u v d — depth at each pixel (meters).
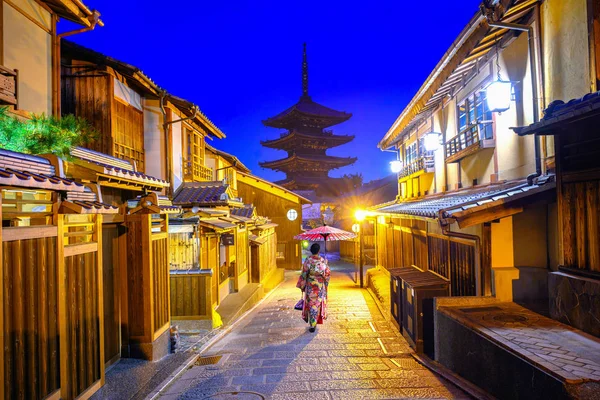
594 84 6.23
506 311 6.45
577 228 5.75
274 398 5.20
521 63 8.62
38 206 5.93
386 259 18.47
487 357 5.21
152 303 7.25
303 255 39.09
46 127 5.96
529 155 8.27
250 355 7.57
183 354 7.75
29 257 3.98
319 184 55.97
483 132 10.58
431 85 12.08
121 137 12.23
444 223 6.88
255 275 18.59
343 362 6.98
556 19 7.31
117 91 12.05
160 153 13.87
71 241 6.14
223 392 5.51
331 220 43.88
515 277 7.07
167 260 8.13
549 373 3.93
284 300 15.43
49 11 8.26
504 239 7.23
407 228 13.96
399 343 8.42
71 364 4.81
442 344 6.80
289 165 56.50
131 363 6.95
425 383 5.71
